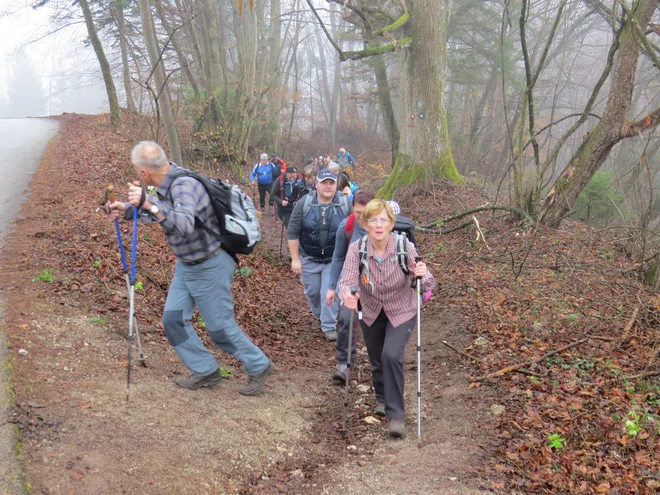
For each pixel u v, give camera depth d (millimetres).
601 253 8578
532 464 3586
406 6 13047
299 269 6164
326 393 4992
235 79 21094
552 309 6316
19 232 7430
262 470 3609
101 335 4742
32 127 21250
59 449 3176
